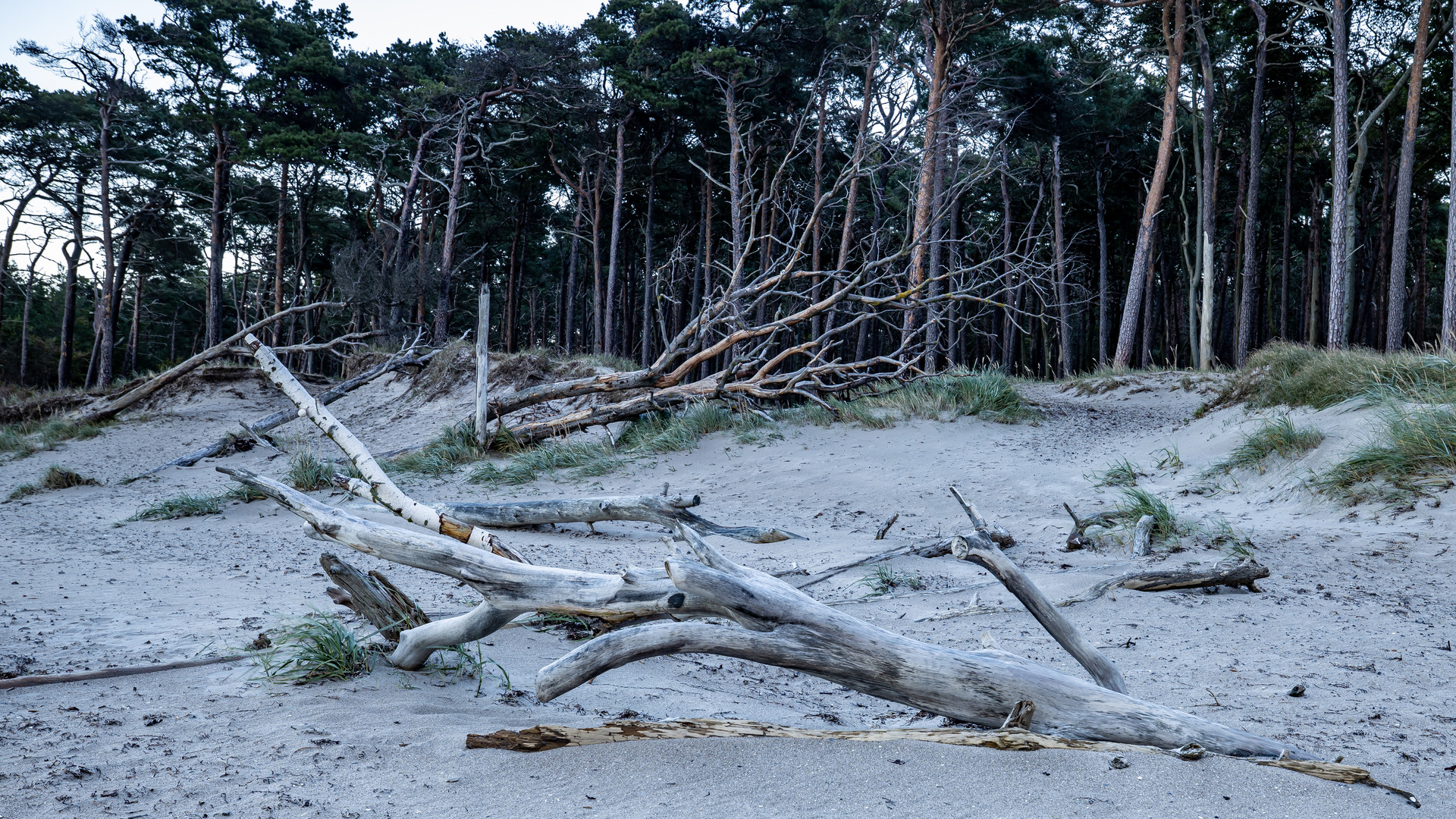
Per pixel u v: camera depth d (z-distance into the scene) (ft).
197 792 8.52
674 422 49.49
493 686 12.69
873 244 54.13
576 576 11.24
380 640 13.76
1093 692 9.25
